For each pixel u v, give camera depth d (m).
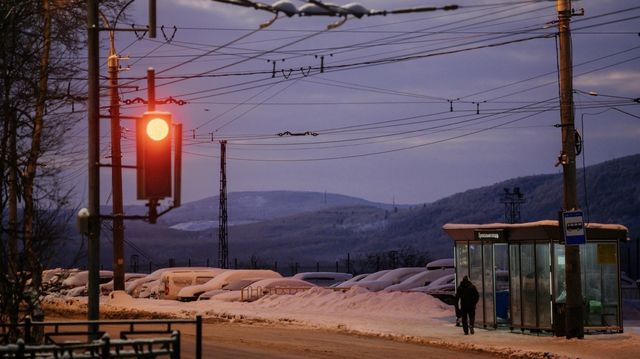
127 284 93.81
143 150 16.86
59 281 29.52
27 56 29.05
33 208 27.14
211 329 44.38
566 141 39.00
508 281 44.53
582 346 36.09
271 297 66.12
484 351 35.44
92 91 19.28
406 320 50.66
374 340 39.47
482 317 44.56
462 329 44.66
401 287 69.50
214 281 78.44
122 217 18.38
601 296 41.19
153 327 44.78
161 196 16.81
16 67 29.34
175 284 80.94
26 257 26.50
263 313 57.28
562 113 39.22
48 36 30.38
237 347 34.44
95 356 18.14
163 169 16.83
